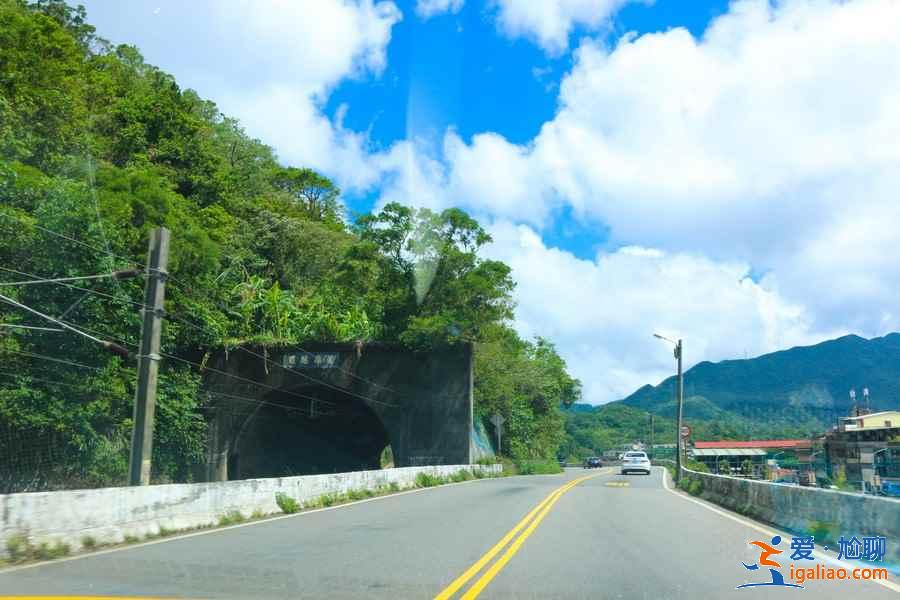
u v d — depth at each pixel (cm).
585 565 944
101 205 3189
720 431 12681
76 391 2950
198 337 4184
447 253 4862
